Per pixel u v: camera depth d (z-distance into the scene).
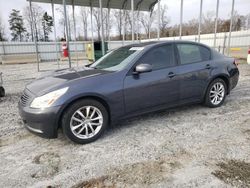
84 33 34.22
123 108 3.31
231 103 4.82
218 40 18.25
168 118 3.98
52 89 2.95
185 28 33.88
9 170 2.47
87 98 3.05
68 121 2.94
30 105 2.93
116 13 32.09
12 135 3.41
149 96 3.52
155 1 14.49
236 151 2.73
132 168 2.44
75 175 2.34
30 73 11.84
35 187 2.16
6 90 6.98
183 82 3.87
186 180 2.19
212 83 4.35
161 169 2.40
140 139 3.16
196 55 4.17
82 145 3.04
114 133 3.41
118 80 3.23
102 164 2.54
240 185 2.09
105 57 4.25
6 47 21.70
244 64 12.37
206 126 3.57
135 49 3.74
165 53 3.77
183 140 3.09
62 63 18.77
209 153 2.70
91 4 14.74
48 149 2.95
